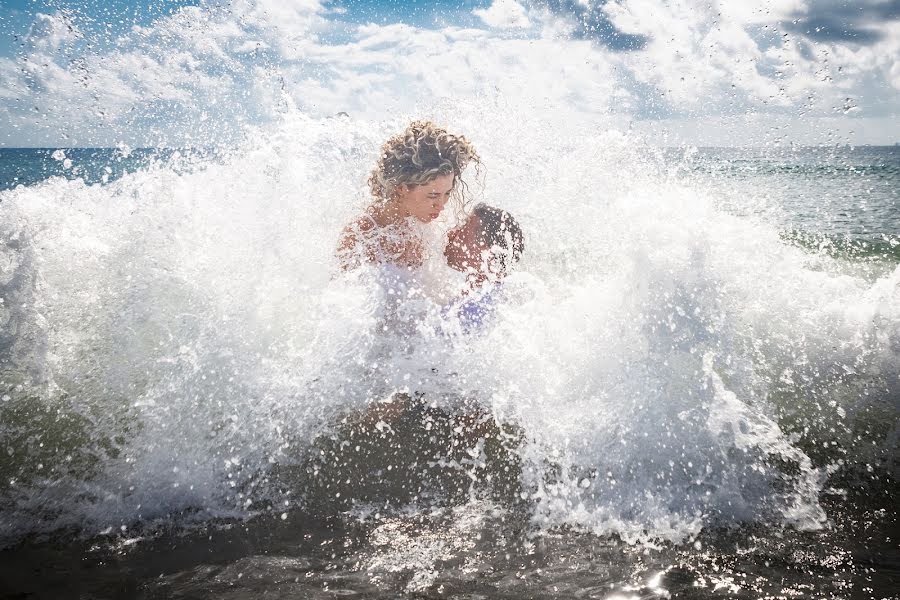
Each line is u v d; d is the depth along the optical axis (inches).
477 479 82.7
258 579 65.2
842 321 106.7
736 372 94.4
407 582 64.4
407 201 105.8
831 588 61.3
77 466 84.7
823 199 390.3
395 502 78.7
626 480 79.8
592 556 67.9
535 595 61.9
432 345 103.4
